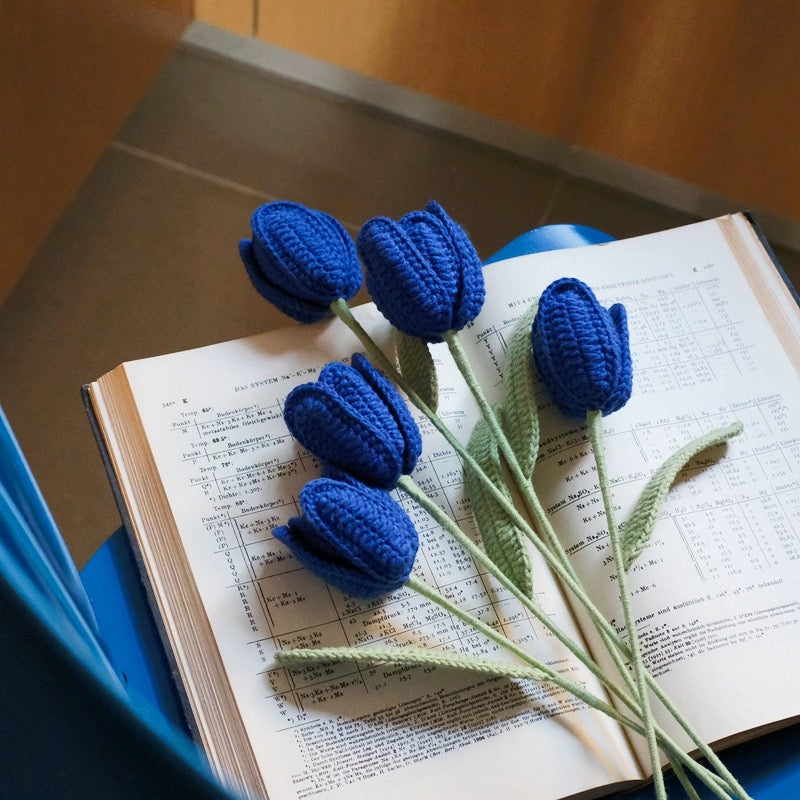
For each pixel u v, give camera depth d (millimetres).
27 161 1092
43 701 454
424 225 740
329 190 1320
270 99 1361
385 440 708
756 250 820
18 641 446
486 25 1209
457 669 716
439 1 1201
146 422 746
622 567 714
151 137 1329
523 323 774
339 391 715
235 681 705
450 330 742
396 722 704
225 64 1372
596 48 1181
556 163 1335
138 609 761
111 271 1259
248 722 698
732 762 736
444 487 756
